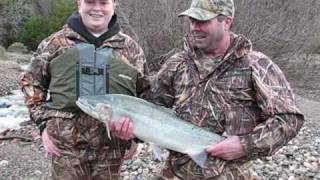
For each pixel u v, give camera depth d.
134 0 7.71
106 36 1.91
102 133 1.93
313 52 9.12
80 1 1.90
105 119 1.71
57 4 20.39
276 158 3.57
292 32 8.06
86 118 1.91
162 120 1.66
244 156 1.58
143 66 1.98
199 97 1.64
